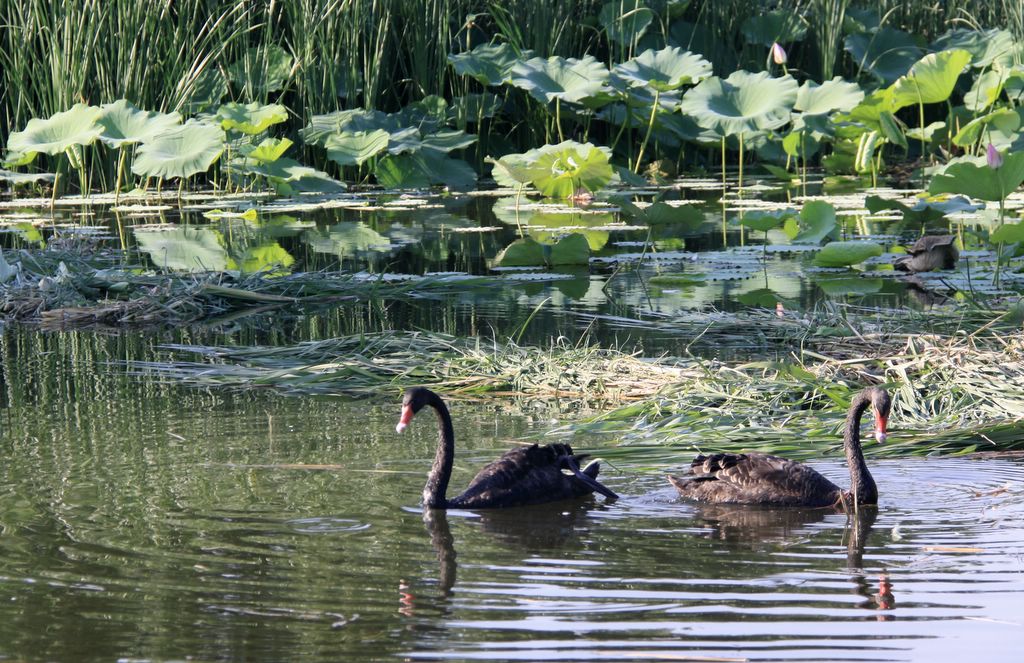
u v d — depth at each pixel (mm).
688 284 18406
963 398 11445
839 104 27484
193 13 29328
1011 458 10102
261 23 30031
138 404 12070
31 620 6820
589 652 6414
